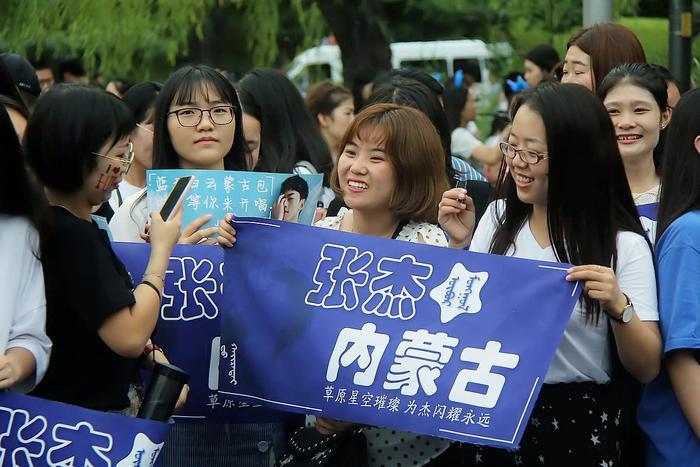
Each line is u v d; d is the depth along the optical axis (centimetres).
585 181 510
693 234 518
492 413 495
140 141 745
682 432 528
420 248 526
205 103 642
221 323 545
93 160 502
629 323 493
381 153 553
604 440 518
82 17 1669
